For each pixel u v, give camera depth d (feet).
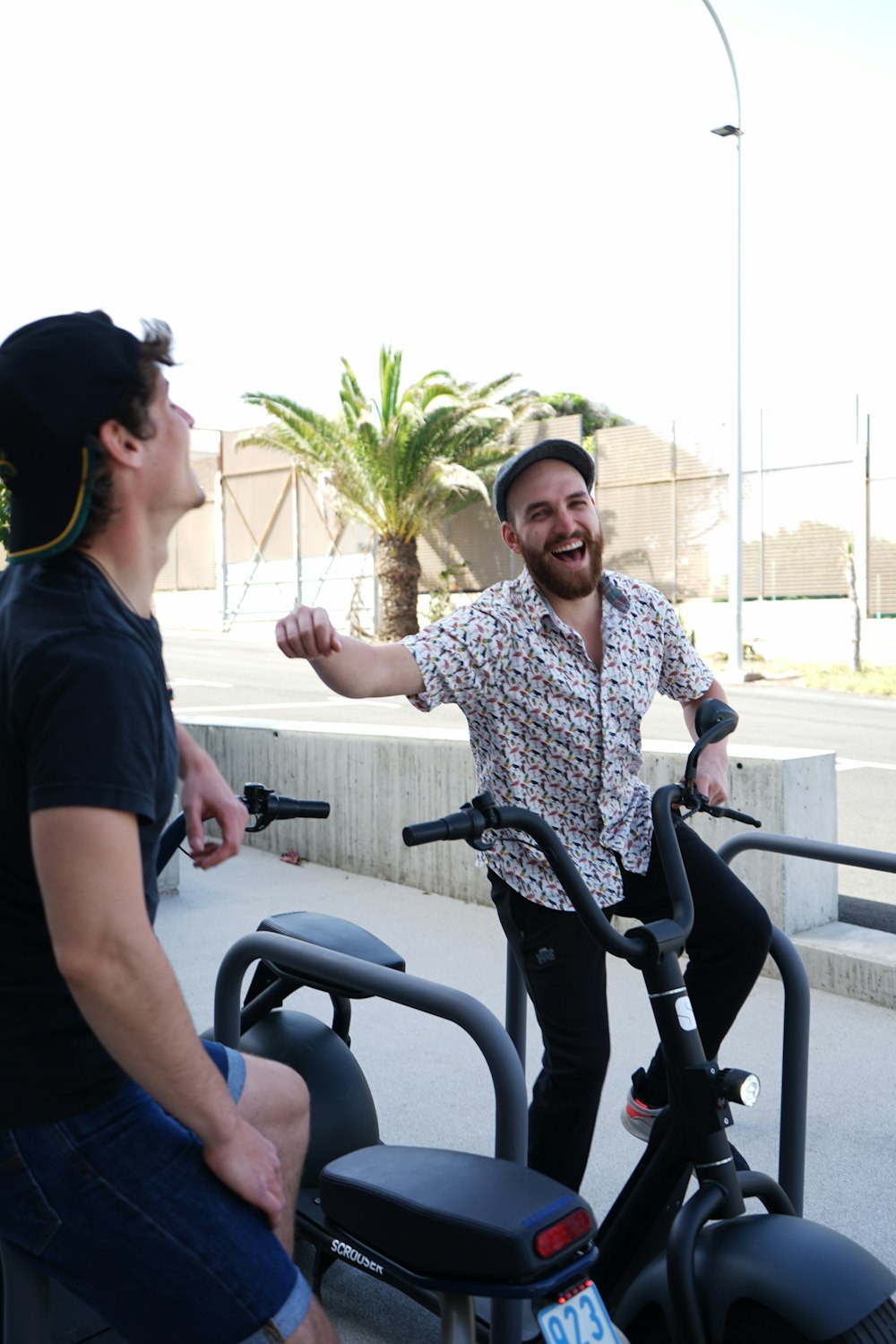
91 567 4.49
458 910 17.63
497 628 7.84
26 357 4.41
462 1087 11.89
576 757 7.95
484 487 70.95
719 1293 5.56
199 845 5.62
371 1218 5.06
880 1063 12.30
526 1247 4.63
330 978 7.28
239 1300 4.49
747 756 14.84
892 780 30.71
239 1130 4.59
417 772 18.51
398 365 70.64
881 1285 5.44
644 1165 7.22
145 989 4.14
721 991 8.12
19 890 4.40
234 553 94.02
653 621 8.48
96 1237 4.49
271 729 21.24
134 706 4.23
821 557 64.18
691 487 69.26
